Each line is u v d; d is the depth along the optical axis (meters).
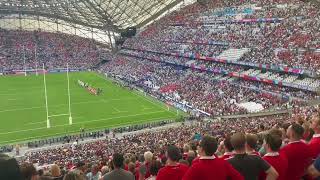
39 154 44.06
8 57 127.25
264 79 74.12
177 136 43.12
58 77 113.94
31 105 78.31
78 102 80.94
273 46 79.00
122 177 9.91
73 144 51.06
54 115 70.50
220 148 13.70
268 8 93.56
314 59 67.69
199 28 107.69
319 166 7.61
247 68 81.31
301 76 69.06
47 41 140.00
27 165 9.28
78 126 63.53
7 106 77.44
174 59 104.25
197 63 95.38
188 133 44.25
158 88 89.94
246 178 8.57
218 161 8.22
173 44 110.31
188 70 98.12
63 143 54.41
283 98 65.81
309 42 73.12
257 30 88.88
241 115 59.53
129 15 127.25
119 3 117.81
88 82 105.25
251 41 86.00
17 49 132.38
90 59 134.62
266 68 75.19
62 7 122.38
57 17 138.88
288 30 80.81
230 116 60.50
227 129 39.53
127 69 115.50
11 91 92.44
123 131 59.59
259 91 72.06
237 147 8.74
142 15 128.75
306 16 82.19
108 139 52.00
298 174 9.62
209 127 46.16
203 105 71.00
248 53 82.19
